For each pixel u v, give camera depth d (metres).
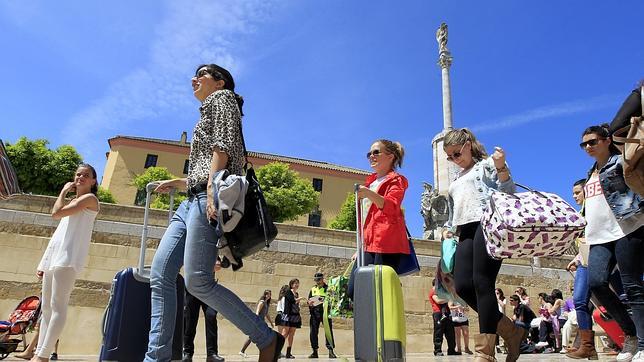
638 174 3.49
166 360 3.29
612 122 3.99
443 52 26.16
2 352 8.07
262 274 13.74
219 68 3.86
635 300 4.07
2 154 5.10
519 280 16.25
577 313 5.95
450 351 12.67
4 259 11.77
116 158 48.25
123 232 12.84
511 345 3.79
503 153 3.82
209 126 3.41
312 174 55.22
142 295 4.14
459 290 3.98
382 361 3.54
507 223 3.42
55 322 4.59
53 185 34.97
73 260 4.75
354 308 3.81
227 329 12.60
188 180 3.39
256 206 3.20
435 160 21.98
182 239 3.49
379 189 4.75
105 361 3.90
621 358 4.46
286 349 13.04
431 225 19.77
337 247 14.72
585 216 4.78
